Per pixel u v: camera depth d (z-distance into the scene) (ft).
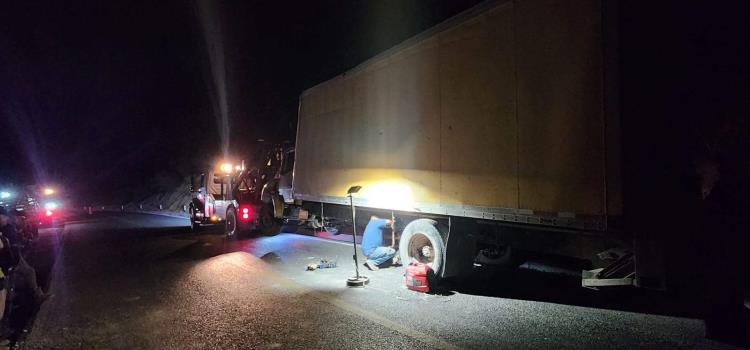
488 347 15.52
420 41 24.82
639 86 16.08
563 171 17.38
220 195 53.42
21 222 41.27
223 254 37.93
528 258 25.00
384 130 27.68
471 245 24.41
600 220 16.16
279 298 22.77
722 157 16.39
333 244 41.37
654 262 15.89
